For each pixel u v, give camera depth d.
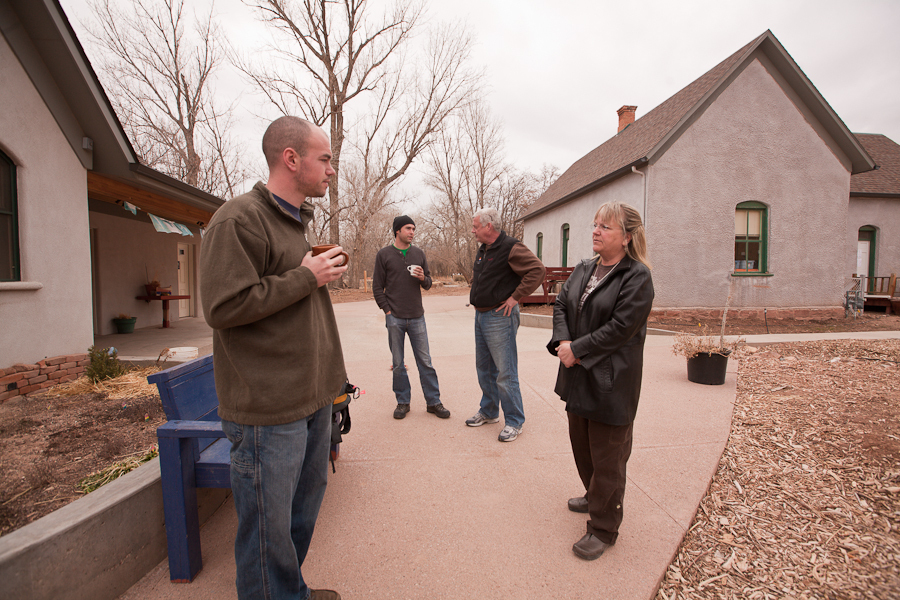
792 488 2.67
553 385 5.02
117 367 4.57
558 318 2.32
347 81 22.94
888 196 14.08
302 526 1.84
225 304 1.40
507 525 2.39
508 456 3.21
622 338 1.99
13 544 1.50
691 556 2.16
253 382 1.51
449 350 7.33
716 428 3.63
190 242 11.45
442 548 2.20
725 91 10.70
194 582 1.97
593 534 2.16
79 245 4.95
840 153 11.19
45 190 4.52
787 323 10.58
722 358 4.84
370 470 3.00
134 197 6.70
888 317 11.93
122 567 1.88
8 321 4.14
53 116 4.59
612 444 2.07
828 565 2.04
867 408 3.62
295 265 1.65
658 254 10.65
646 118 14.22
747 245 11.17
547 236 17.67
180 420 2.13
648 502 2.57
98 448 2.80
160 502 2.10
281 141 1.64
